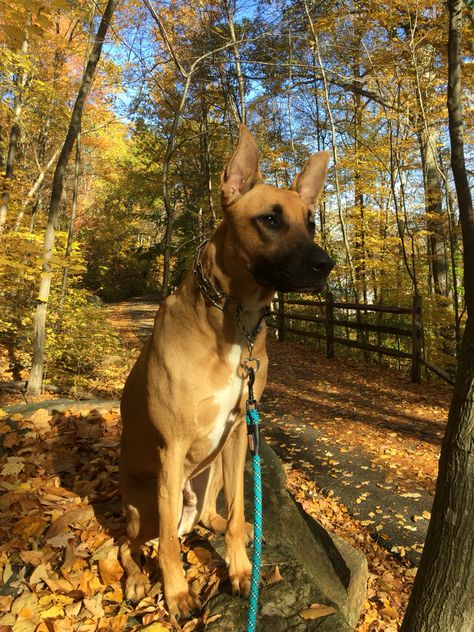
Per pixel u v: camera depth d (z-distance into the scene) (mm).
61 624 915
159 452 981
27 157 7559
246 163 989
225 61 4676
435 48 4602
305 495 2389
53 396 3488
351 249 6504
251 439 933
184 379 936
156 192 9477
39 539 1222
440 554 944
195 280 979
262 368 1011
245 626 913
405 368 5789
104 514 1330
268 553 1139
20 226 4746
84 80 3439
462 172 2846
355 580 1528
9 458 1616
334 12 5188
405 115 5168
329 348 5648
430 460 2721
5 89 4707
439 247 6137
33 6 1470
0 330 4254
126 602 1006
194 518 1124
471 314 969
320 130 7508
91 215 13523
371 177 6227
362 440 3027
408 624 1002
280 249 924
